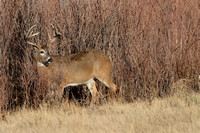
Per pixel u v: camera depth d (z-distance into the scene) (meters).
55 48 36.88
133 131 22.56
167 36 39.69
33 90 33.19
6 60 32.62
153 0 39.84
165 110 28.81
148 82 37.25
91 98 37.56
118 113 29.33
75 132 22.97
